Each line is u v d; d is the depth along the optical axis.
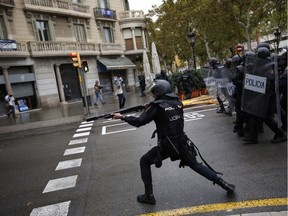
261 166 4.84
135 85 35.59
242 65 6.67
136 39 35.50
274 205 3.54
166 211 3.74
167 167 5.38
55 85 25.59
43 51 24.09
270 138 6.39
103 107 18.30
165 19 31.50
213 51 38.72
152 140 7.81
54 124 13.94
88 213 3.97
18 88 22.98
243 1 21.31
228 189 3.89
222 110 10.39
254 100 5.58
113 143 8.08
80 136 9.84
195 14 25.02
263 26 33.44
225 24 25.39
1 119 18.89
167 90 3.86
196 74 15.62
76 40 28.61
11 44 21.61
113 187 4.78
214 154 5.85
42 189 5.12
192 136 7.59
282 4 21.42
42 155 7.80
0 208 4.54
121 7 34.97
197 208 3.72
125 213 3.84
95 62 30.27
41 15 24.88
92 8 30.83
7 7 22.09
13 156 8.22
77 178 5.46
